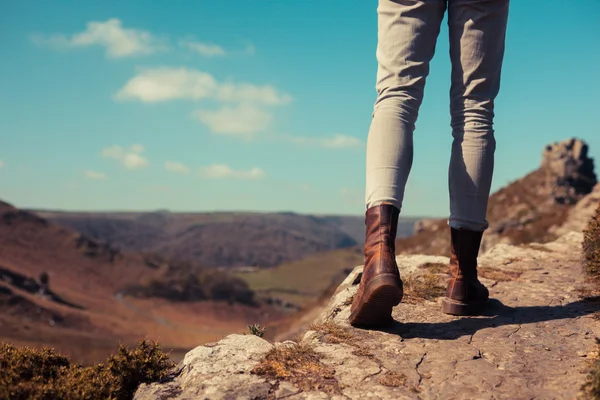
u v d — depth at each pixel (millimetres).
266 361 2055
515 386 1877
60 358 2131
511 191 55375
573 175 53250
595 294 3107
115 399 1936
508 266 4070
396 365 2053
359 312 2371
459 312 2703
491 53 2469
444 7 2412
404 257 4223
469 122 2531
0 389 1774
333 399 1770
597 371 1766
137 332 154375
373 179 2305
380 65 2420
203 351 2158
